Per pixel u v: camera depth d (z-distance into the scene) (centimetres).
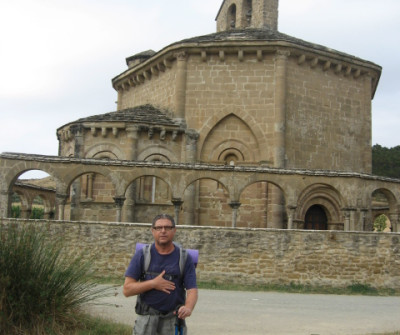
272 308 1351
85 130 2658
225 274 1761
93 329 970
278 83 2592
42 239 1054
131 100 3306
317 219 2672
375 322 1195
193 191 2519
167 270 602
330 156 2734
